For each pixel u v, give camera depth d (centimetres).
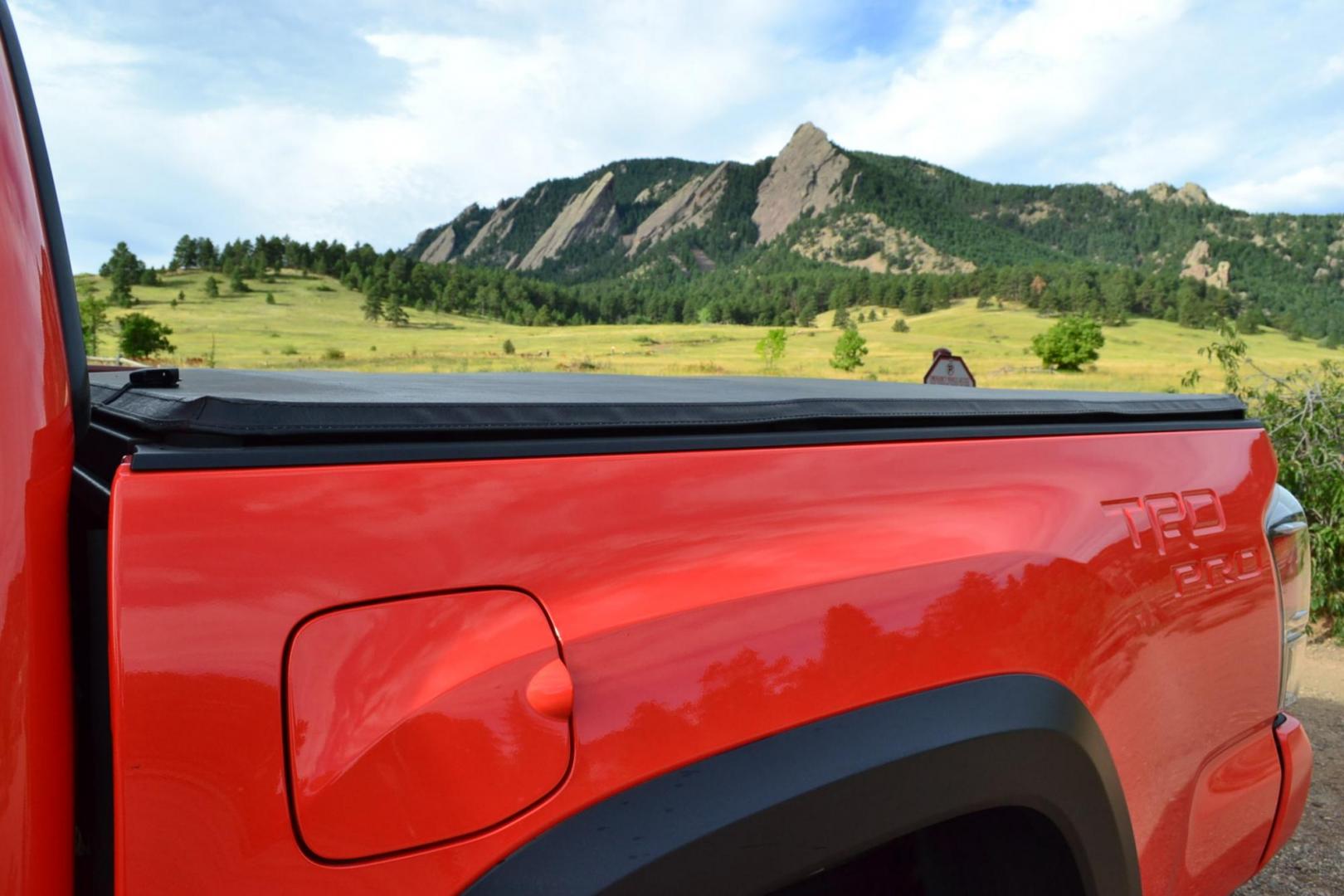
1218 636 162
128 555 76
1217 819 163
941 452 135
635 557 102
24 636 72
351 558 85
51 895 74
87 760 78
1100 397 184
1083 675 134
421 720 84
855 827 104
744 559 109
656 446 109
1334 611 578
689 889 92
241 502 82
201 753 76
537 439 102
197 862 76
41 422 76
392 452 91
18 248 77
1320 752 400
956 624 120
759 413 120
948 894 139
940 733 112
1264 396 636
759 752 101
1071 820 127
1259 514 178
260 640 79
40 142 84
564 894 86
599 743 92
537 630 93
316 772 80
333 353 15462
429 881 83
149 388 112
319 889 79
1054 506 140
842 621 111
